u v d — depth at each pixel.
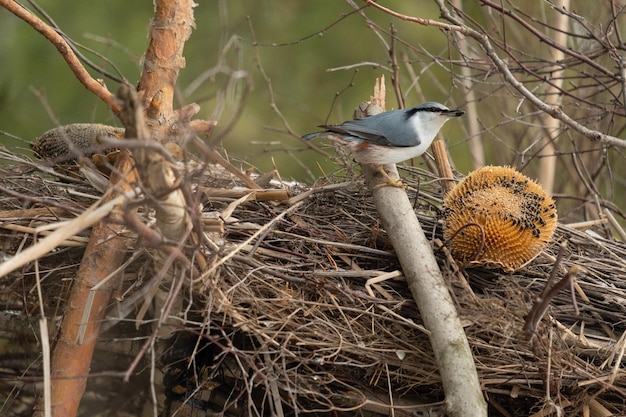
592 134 8.05
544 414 7.16
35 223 7.52
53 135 8.39
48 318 7.75
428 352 7.03
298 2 15.16
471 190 7.70
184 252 6.57
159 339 7.30
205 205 8.02
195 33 14.13
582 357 7.35
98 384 7.75
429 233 8.16
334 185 8.48
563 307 7.62
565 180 12.38
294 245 7.73
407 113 8.26
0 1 6.73
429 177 9.38
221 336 7.06
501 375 7.11
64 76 13.60
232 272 6.96
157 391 7.48
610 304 7.69
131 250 7.09
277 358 6.76
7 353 7.94
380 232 7.97
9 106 13.34
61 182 8.38
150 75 7.26
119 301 7.03
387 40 14.83
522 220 7.35
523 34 11.72
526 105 11.77
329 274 7.27
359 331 7.12
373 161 8.21
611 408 7.29
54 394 6.80
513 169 7.95
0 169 8.23
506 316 6.86
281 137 14.20
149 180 5.82
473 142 11.62
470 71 11.98
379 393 7.28
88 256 6.95
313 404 7.39
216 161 8.12
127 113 5.54
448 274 7.21
